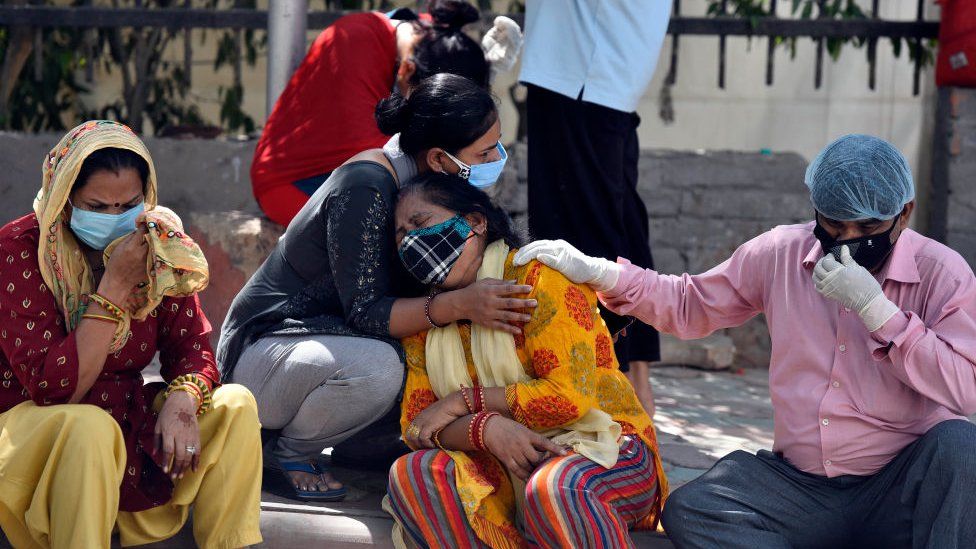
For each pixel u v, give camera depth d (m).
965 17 5.97
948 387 2.80
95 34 7.44
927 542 2.83
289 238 3.42
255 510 3.04
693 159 6.30
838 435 2.98
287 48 5.04
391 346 3.24
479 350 3.12
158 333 3.18
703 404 5.16
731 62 8.31
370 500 3.43
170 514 3.09
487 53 4.65
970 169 6.21
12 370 2.99
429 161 3.30
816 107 8.20
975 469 2.75
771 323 3.13
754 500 3.03
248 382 3.38
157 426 2.95
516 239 3.25
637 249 4.45
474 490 2.95
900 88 7.84
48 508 2.80
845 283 2.83
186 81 6.22
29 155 5.93
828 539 3.04
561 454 2.99
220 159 5.95
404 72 4.08
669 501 3.09
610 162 4.21
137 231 2.87
